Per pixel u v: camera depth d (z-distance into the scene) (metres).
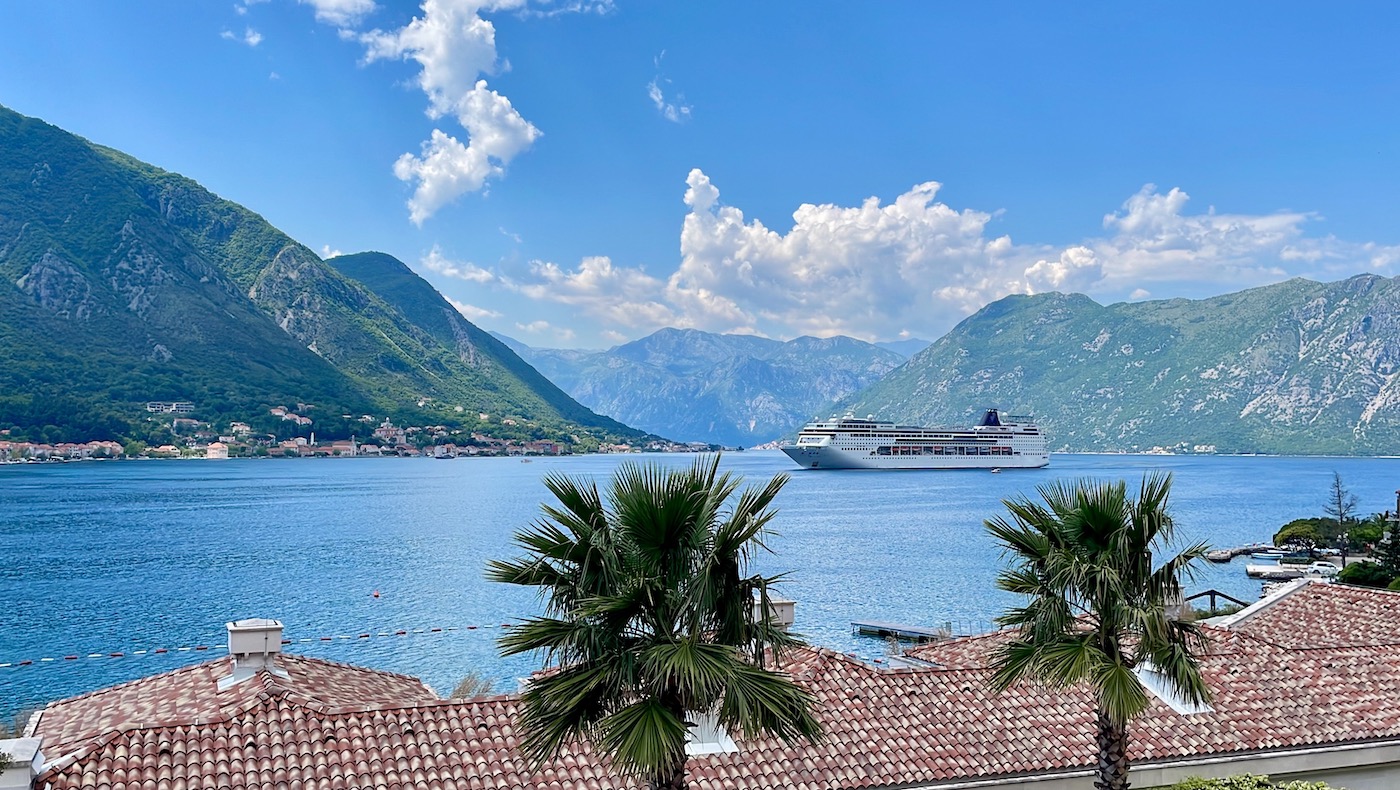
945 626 88.06
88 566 136.25
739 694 18.27
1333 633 39.66
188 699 29.41
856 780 26.62
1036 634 23.89
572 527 20.19
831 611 104.88
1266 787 26.67
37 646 87.19
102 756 24.25
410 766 25.28
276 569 133.38
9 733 41.78
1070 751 28.44
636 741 18.06
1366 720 30.89
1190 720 30.42
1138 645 24.77
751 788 25.94
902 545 164.00
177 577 126.44
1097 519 23.58
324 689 29.81
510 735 26.58
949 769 27.44
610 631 19.34
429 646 86.62
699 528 19.45
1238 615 43.38
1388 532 121.62
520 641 19.33
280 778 24.38
